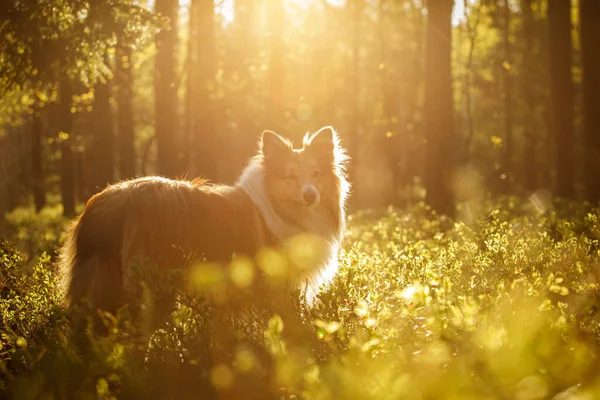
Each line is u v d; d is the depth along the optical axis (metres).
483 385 3.81
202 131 20.09
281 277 5.62
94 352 4.29
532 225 9.99
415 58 37.44
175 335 4.93
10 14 10.30
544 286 4.73
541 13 34.06
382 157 43.09
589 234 8.20
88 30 10.91
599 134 19.39
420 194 33.12
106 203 5.62
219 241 6.09
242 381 4.57
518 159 43.25
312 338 4.88
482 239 8.70
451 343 4.25
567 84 20.33
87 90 22.81
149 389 4.50
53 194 47.03
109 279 5.30
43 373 4.29
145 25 11.20
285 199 7.12
